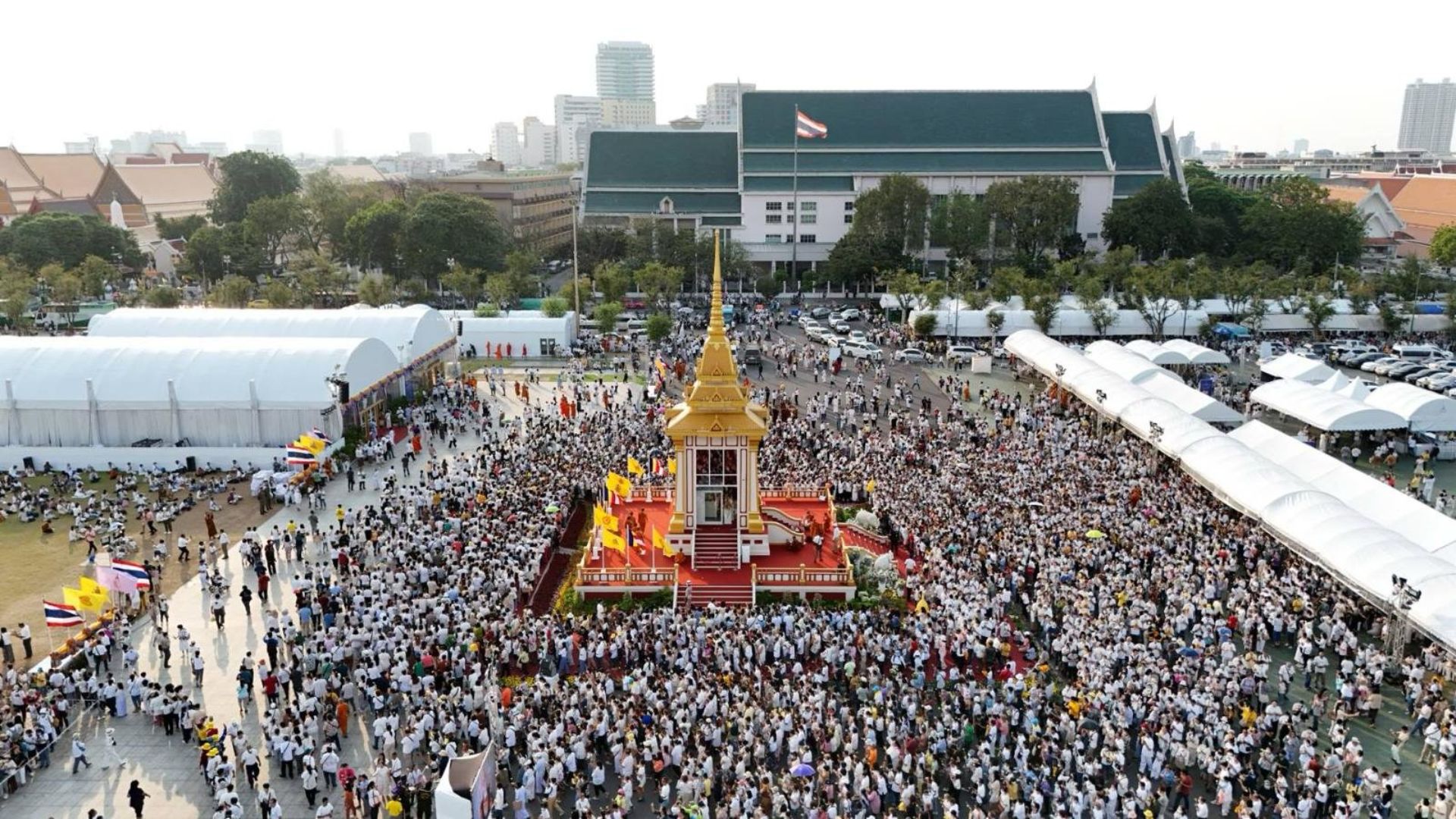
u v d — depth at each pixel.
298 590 57.16
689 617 54.31
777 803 40.19
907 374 117.69
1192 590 57.25
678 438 64.38
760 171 192.25
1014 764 44.03
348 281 171.00
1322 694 47.78
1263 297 132.88
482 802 38.12
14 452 85.12
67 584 62.38
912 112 199.75
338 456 84.81
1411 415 84.75
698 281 170.62
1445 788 40.97
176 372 87.31
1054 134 198.50
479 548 60.72
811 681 48.38
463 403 102.88
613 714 45.25
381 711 47.41
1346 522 59.09
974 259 174.38
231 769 42.41
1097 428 92.31
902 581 61.47
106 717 48.69
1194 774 44.38
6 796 42.66
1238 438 81.12
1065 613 54.53
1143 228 174.75
